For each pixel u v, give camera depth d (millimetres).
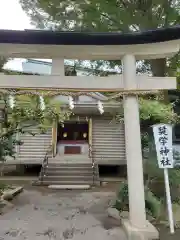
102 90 5090
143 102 6543
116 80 5121
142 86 5090
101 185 11102
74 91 5074
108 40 4828
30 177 12711
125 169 13492
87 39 4770
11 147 7875
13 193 8570
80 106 12922
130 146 5035
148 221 5309
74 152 14281
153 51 5078
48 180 11344
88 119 14000
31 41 4754
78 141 15242
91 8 6996
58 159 12789
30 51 4957
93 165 12023
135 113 5105
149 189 6473
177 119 7461
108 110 12898
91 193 9430
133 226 4844
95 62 9812
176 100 10891
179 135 12828
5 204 7324
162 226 5414
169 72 8141
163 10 7023
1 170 12992
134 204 4898
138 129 5082
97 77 5094
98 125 14000
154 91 5094
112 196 8789
